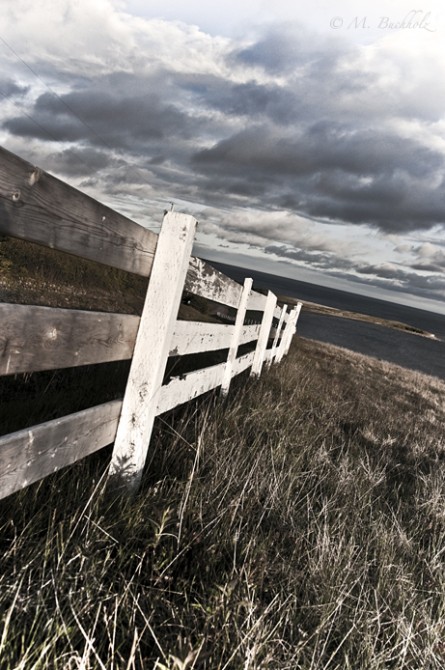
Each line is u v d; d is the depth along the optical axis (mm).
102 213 1916
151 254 2484
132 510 2205
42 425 1792
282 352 11312
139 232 2285
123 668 1361
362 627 1857
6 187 1338
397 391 11781
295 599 1895
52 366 1808
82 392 3562
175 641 1569
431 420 8398
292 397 6191
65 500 2102
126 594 1606
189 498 2414
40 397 3168
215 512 2398
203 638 1521
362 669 1660
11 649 1303
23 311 1543
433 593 2340
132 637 1537
